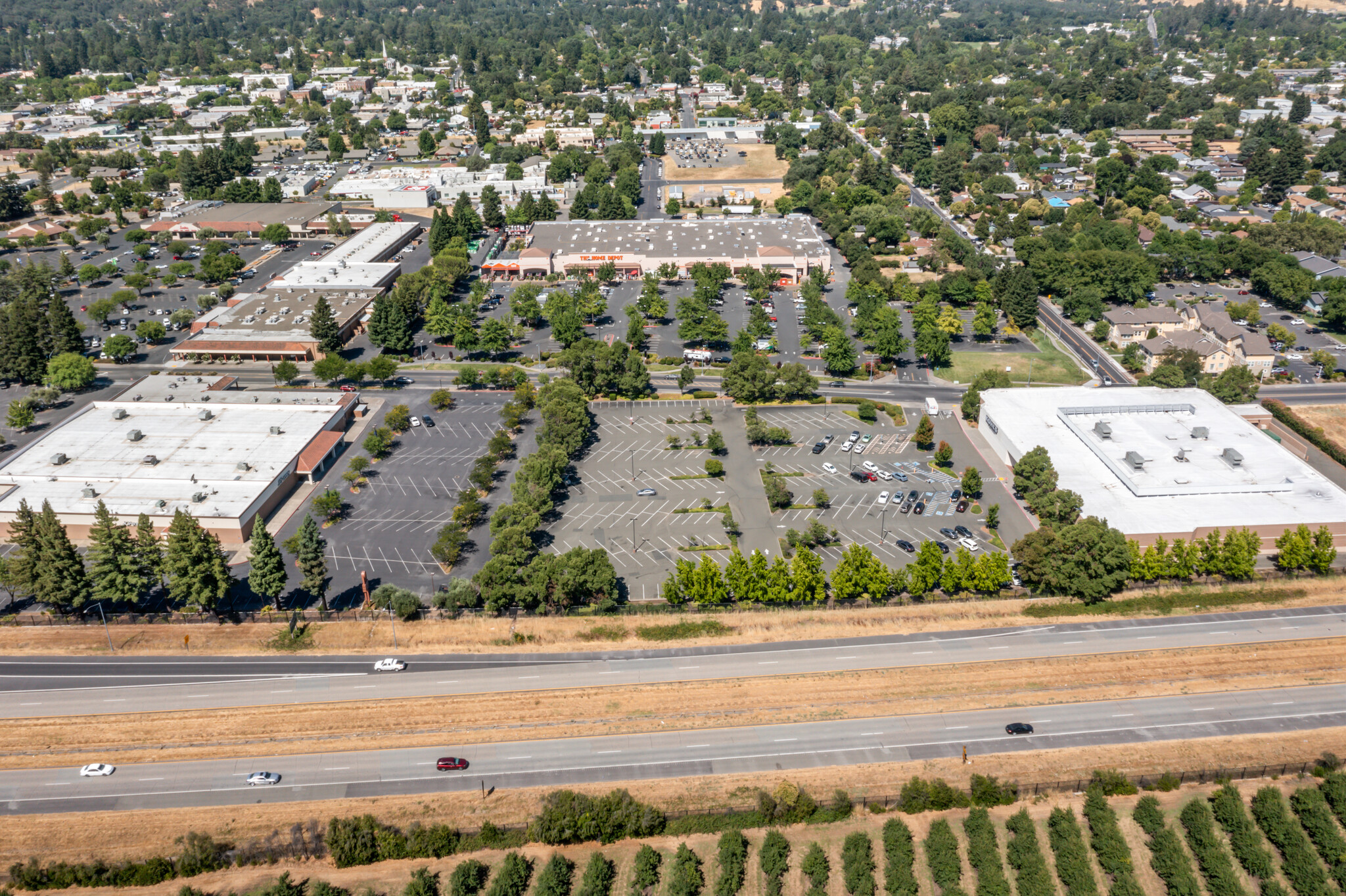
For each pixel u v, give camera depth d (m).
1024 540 159.25
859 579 154.12
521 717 133.50
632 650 146.50
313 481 195.62
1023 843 112.06
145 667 143.88
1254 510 171.38
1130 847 113.75
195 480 186.12
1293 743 127.81
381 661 143.00
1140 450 192.75
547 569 152.62
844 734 130.00
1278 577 161.62
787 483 193.88
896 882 108.19
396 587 157.62
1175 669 141.38
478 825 116.75
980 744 128.25
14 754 128.12
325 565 167.12
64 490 183.38
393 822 116.81
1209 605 155.50
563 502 187.38
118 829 116.69
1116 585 158.88
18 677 142.12
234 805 119.88
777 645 147.50
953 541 172.50
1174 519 169.00
